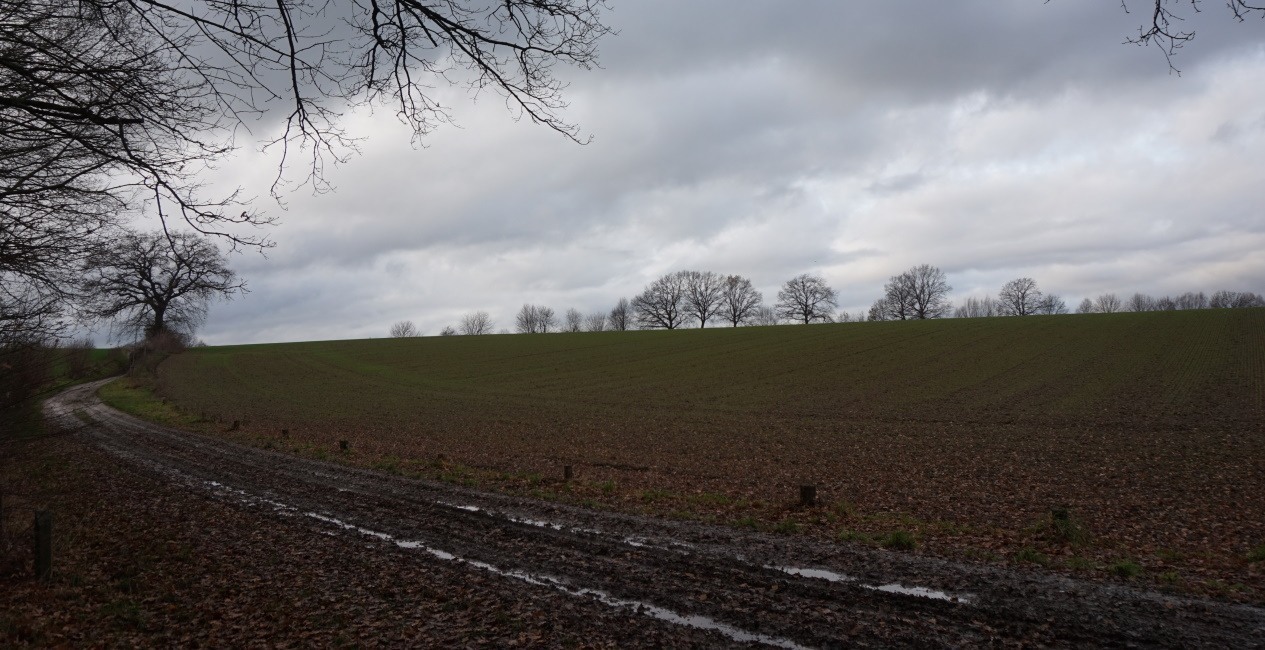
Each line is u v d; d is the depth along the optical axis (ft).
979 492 59.31
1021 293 380.37
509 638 25.22
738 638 24.79
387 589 31.17
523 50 18.56
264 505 52.34
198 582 33.27
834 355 201.77
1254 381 127.24
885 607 27.20
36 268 26.91
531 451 86.53
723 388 158.30
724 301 378.94
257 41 17.83
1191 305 427.33
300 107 19.13
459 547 38.42
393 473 67.82
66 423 33.88
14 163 25.49
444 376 203.21
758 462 76.89
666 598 29.12
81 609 29.73
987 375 154.71
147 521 47.14
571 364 216.95
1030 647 23.21
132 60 20.39
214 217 21.61
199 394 176.76
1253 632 23.79
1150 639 23.50
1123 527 46.42
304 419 130.62
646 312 382.22
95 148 20.54
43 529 33.91
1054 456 78.23
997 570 31.53
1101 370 150.61
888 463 75.36
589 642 24.67
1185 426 95.50
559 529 41.93
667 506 49.65
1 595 31.24
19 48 20.85
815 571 32.09
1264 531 44.75
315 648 24.79
